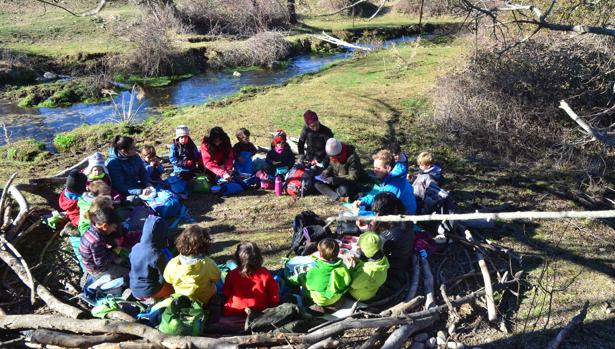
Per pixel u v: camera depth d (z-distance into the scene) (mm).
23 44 18828
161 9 21828
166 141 10219
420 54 18172
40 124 12547
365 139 9875
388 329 4730
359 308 4941
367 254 4863
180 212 6832
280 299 4922
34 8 23969
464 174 8562
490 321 4969
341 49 22062
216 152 7734
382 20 26828
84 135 10680
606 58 9453
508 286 5449
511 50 10031
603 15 9164
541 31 10492
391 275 5383
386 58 18266
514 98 9719
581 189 8125
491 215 4129
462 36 13812
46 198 7273
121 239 5316
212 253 6137
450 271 5707
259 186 7895
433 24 25266
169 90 16125
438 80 11031
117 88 16156
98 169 6387
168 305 4477
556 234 6676
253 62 19500
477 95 9898
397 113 11484
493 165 8961
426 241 5988
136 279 4805
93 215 4988
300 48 21609
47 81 16359
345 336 4719
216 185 7742
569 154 9031
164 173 8266
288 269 5355
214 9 22688
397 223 5277
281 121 11109
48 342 4320
